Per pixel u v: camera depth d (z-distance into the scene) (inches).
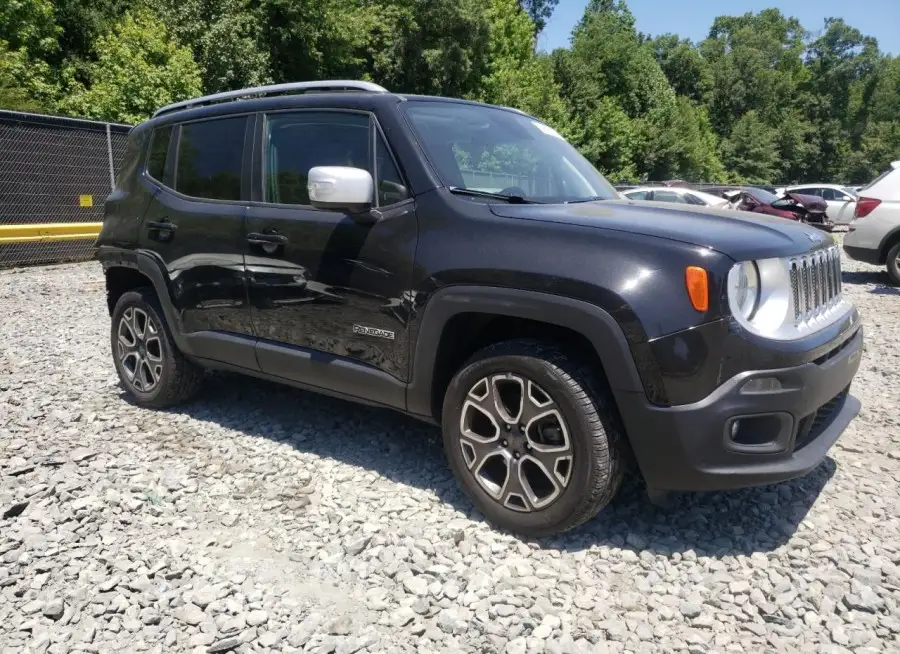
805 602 100.0
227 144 156.1
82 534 117.3
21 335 256.7
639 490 131.6
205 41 892.0
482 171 132.7
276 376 148.0
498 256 111.2
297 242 136.9
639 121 1841.8
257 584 104.3
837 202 967.6
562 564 108.9
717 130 2940.5
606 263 103.7
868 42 3457.2
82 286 370.0
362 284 127.3
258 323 146.9
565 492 108.1
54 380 201.3
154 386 173.3
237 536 117.9
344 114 137.3
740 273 102.7
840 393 129.6
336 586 104.3
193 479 137.1
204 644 91.2
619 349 101.6
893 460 149.4
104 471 140.5
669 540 115.6
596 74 1843.0
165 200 166.1
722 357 100.2
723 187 1049.5
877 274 451.5
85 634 93.0
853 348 123.4
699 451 101.8
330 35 1073.5
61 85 813.2
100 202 481.7
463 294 113.8
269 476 139.3
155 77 647.8
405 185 125.6
